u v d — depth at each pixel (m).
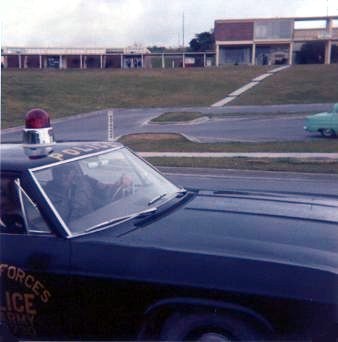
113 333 2.99
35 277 3.07
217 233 3.17
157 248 2.94
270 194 4.25
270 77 51.97
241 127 24.73
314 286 2.64
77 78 54.44
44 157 3.59
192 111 34.53
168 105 39.97
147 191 3.93
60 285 3.02
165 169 12.73
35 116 4.01
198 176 11.91
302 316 2.61
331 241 3.11
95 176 3.75
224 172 12.20
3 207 3.28
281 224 3.38
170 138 20.86
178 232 3.19
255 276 2.71
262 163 13.10
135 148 17.69
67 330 3.09
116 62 79.75
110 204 3.55
